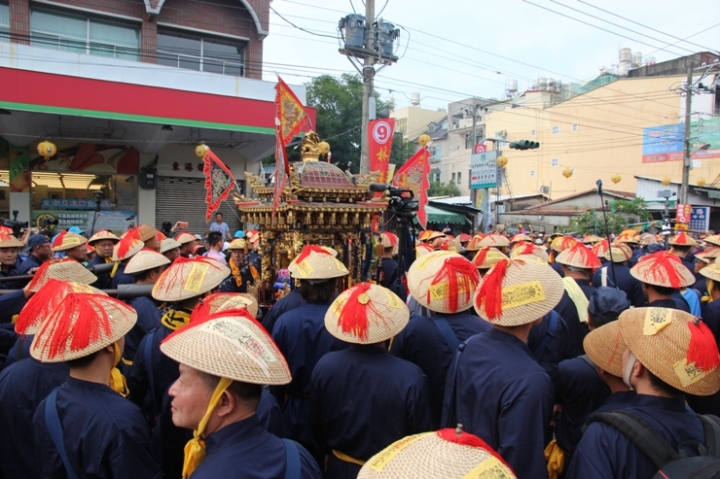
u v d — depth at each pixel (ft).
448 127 141.28
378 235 20.03
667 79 94.02
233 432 5.56
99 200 47.98
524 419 7.47
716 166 88.33
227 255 25.39
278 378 5.65
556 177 110.63
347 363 9.21
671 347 6.20
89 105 38.60
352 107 73.31
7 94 36.06
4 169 44.16
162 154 49.80
